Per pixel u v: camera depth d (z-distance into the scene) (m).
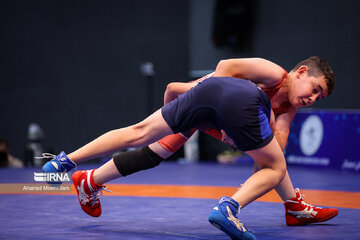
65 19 18.94
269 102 3.71
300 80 3.91
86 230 3.98
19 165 14.11
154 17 18.41
